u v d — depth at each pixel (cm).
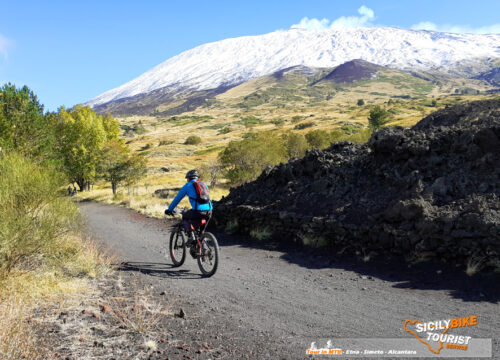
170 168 7625
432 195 705
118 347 326
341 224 784
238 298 488
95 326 369
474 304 448
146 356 312
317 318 412
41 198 588
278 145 5319
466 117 944
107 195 3700
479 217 587
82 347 321
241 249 881
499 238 554
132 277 589
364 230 739
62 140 3838
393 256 679
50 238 554
